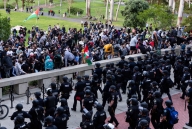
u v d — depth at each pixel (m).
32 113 10.97
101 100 17.05
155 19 32.47
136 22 42.34
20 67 17.94
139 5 42.28
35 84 18.16
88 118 10.44
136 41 24.62
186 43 30.31
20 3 94.31
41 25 55.88
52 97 12.36
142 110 10.80
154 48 25.23
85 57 20.30
